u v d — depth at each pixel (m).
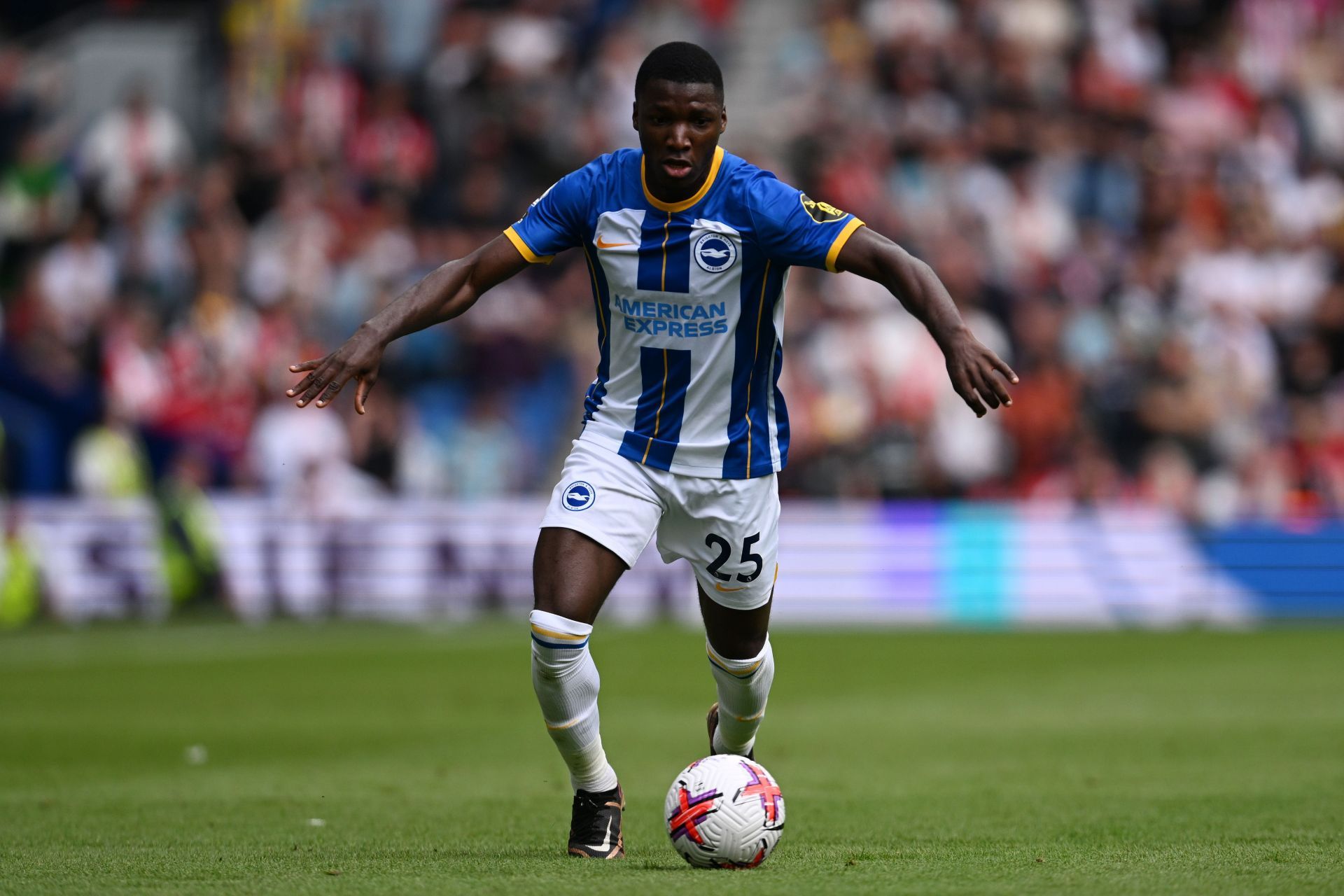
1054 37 87.00
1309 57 89.25
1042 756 31.03
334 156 84.06
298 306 77.06
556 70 85.88
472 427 73.25
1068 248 80.31
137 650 55.16
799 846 19.88
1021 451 73.94
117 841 20.80
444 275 18.75
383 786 27.19
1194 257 79.56
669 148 18.16
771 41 91.44
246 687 44.59
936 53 85.38
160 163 82.75
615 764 30.33
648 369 19.08
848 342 74.19
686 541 19.53
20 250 82.31
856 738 34.09
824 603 67.62
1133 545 67.19
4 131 88.31
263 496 71.25
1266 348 77.75
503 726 36.66
